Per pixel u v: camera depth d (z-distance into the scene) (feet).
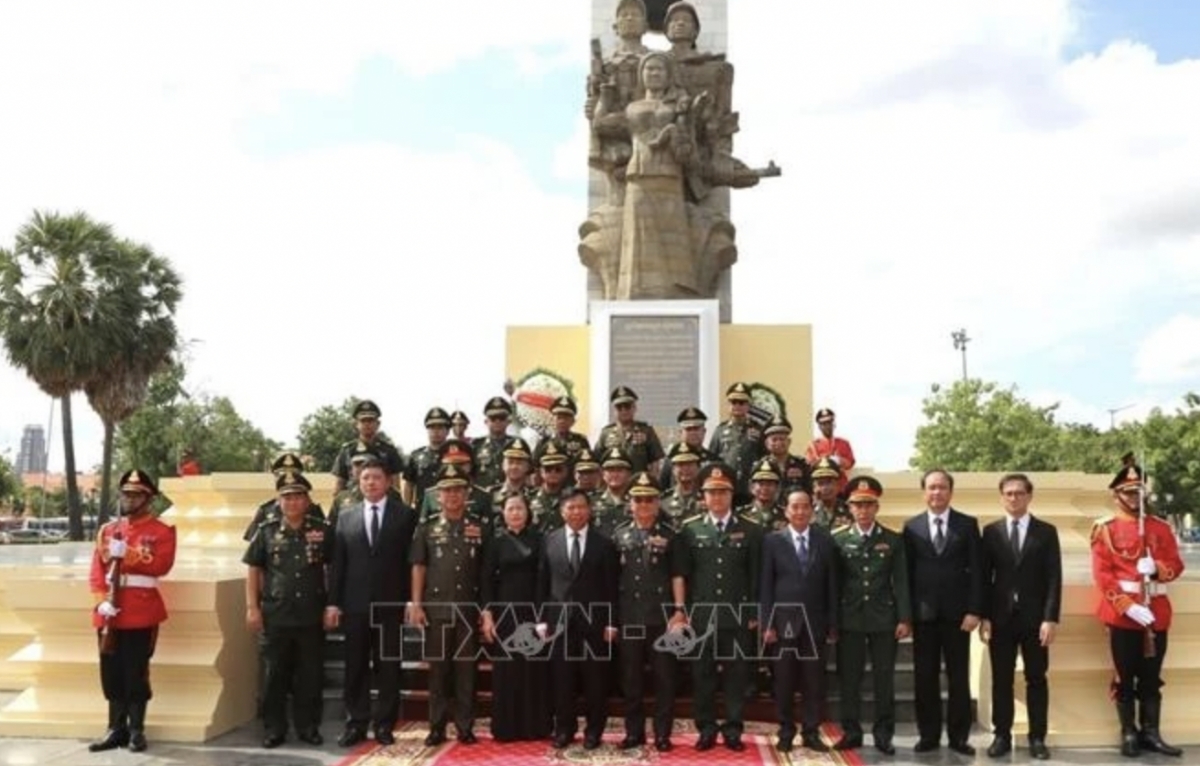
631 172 55.77
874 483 30.07
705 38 62.08
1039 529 29.27
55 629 32.04
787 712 29.27
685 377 52.75
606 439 38.75
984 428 165.27
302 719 30.40
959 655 29.40
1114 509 48.47
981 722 32.45
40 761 28.22
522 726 30.22
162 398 162.71
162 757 28.66
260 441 180.04
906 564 29.63
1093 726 30.45
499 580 30.58
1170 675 31.30
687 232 55.88
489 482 37.37
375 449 37.50
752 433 38.68
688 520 30.40
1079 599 31.04
